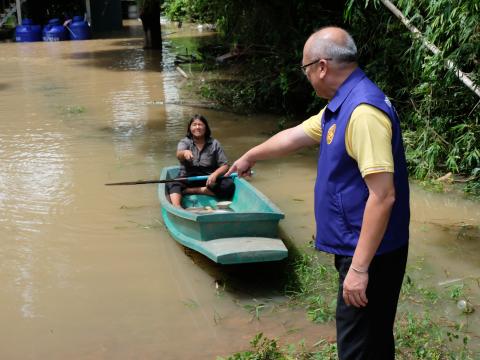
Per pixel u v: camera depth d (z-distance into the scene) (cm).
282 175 795
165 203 580
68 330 439
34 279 519
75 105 1264
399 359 382
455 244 577
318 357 382
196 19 3119
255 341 396
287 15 1188
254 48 1417
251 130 1045
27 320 454
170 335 429
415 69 773
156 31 2283
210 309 465
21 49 2386
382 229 255
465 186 730
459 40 707
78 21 2764
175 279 515
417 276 511
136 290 498
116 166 830
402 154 269
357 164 263
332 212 274
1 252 571
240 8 1308
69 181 768
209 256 491
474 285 494
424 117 796
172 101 1297
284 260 547
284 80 1084
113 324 446
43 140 972
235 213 516
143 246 580
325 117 276
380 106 257
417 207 676
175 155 882
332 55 269
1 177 785
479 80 695
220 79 1548
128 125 1077
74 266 541
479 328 426
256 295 486
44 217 652
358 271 259
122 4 3888
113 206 682
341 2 1150
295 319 447
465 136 729
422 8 848
